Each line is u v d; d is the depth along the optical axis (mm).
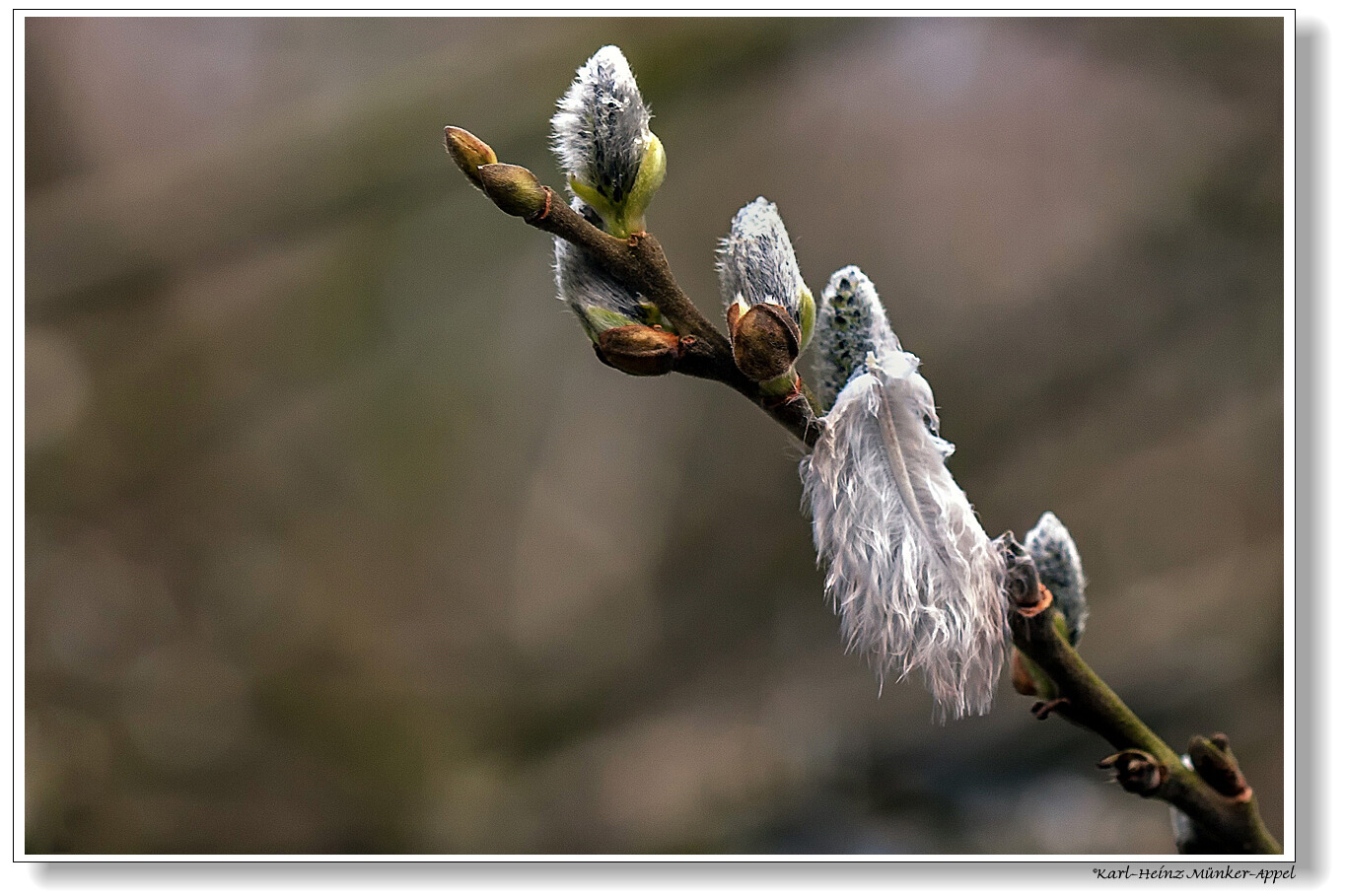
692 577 1888
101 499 1817
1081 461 1812
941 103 2057
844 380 732
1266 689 1400
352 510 2018
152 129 1934
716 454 2037
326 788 1699
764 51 1603
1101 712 745
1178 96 1773
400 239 1973
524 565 2062
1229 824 748
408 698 1810
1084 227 1921
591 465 2129
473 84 1559
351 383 2057
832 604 727
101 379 1847
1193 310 1627
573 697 1773
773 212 734
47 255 1502
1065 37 1665
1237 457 1752
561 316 2105
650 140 732
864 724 1438
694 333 732
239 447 1968
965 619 724
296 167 1523
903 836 1285
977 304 1980
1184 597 1634
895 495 726
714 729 1644
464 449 2092
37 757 1570
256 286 1956
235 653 1801
